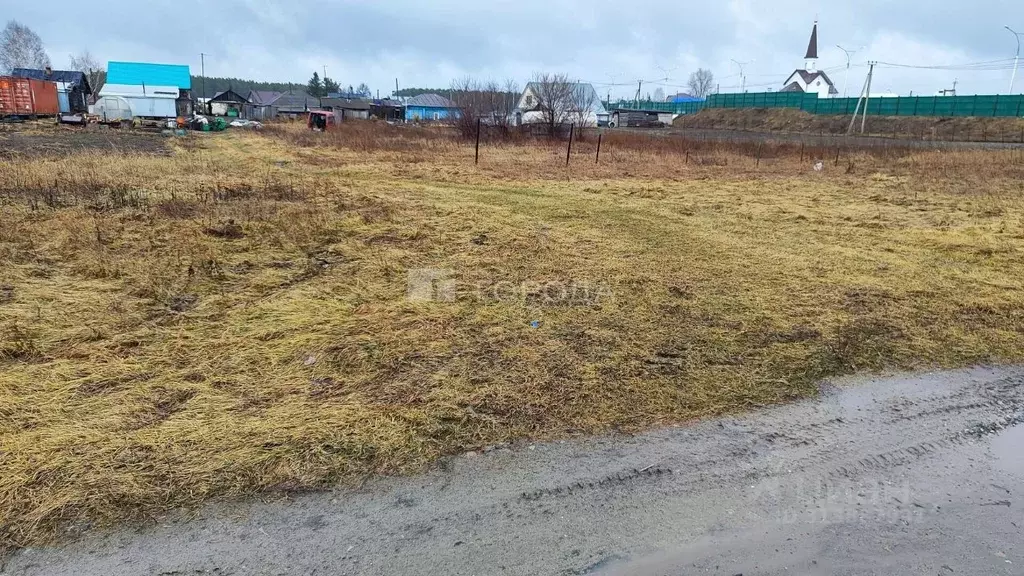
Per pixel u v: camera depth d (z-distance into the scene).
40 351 3.50
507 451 2.75
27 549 2.07
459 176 13.50
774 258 6.45
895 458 2.83
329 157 17.30
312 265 5.59
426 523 2.29
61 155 14.51
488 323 4.21
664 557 2.17
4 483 2.34
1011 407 3.35
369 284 5.04
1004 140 39.00
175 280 4.93
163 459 2.54
